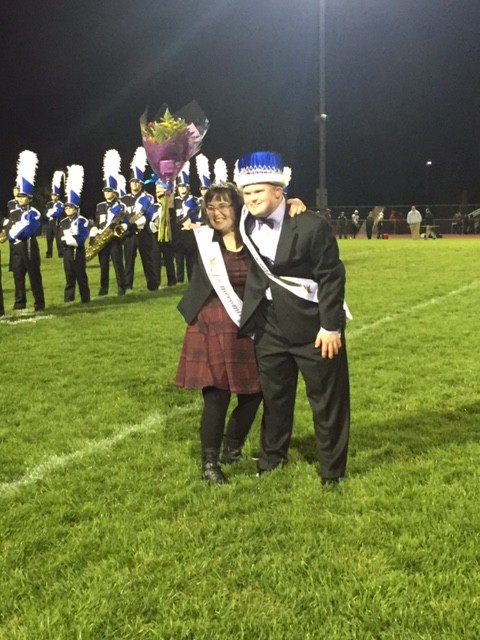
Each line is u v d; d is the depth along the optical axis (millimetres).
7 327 8125
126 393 5297
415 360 6234
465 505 3197
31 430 4445
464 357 6320
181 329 7922
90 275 13852
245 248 3369
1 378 5781
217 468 3613
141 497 3396
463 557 2770
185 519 3137
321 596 2525
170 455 3961
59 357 6547
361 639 2299
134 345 7070
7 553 2879
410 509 3186
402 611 2420
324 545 2873
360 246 22453
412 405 4863
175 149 3740
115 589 2584
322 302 3258
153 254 11719
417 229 29031
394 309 9156
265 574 2670
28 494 3467
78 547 2914
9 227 9414
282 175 3172
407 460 3809
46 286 12055
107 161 11055
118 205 10852
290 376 3541
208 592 2572
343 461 3479
